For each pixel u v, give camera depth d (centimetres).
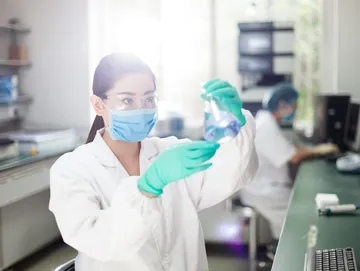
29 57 450
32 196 389
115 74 137
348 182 288
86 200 130
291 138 389
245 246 412
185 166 109
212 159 148
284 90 367
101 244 118
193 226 150
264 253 392
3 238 355
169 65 466
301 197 254
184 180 152
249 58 412
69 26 441
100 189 138
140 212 114
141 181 114
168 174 111
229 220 413
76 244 124
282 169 363
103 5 450
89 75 443
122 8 452
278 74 419
